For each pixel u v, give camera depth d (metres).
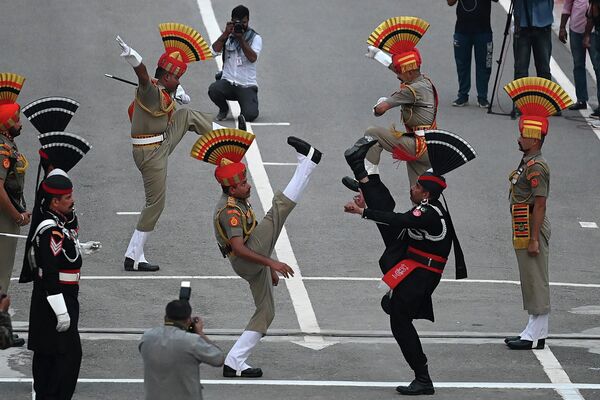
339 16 72.88
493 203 49.84
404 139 40.16
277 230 32.00
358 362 33.62
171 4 73.38
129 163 53.31
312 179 51.56
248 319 37.09
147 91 40.38
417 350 30.81
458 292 40.38
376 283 40.97
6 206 33.75
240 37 57.16
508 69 66.38
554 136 58.25
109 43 67.06
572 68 67.19
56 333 28.44
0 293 27.14
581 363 33.69
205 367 33.22
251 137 31.58
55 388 28.62
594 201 50.44
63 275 28.56
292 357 33.94
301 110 59.81
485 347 35.03
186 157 54.56
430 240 31.00
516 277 42.34
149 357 24.44
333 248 44.53
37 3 73.19
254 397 30.56
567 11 62.72
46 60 64.50
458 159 31.08
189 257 43.28
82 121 57.66
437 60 67.12
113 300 38.50
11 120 34.03
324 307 38.38
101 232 45.59
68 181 28.62
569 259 44.41
